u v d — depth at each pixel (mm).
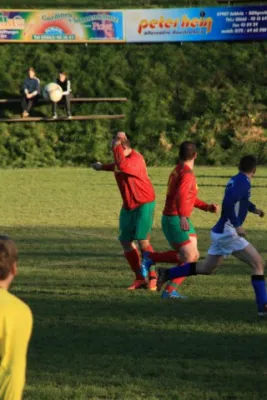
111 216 52219
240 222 24984
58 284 30344
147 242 29797
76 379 18297
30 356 20203
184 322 23953
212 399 16953
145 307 26188
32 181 76562
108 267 34219
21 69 105312
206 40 108875
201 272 26734
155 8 112312
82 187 70625
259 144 97562
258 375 18594
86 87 104250
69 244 40781
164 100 103188
